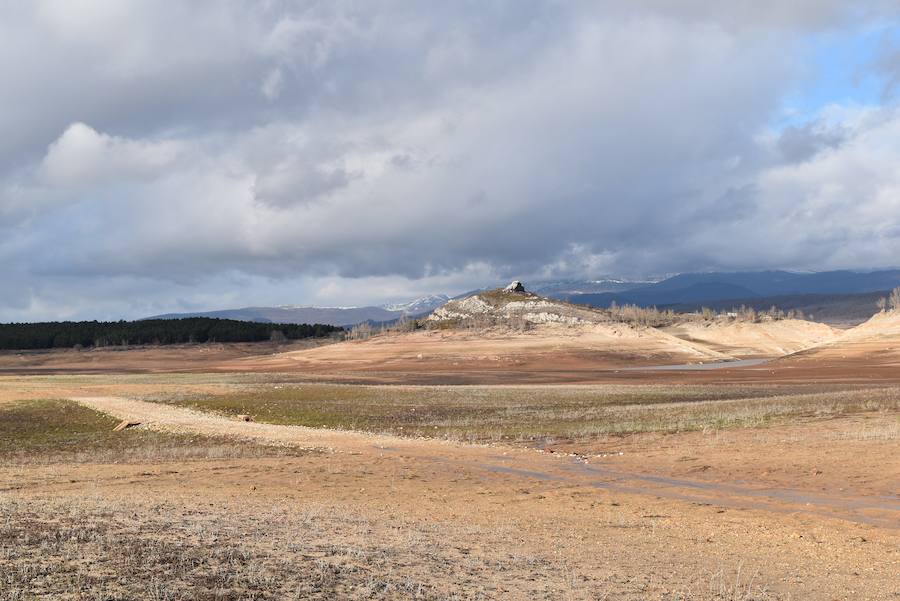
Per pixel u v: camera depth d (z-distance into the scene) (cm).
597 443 4300
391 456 3803
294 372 17075
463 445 4278
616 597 1349
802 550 1919
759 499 2639
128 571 1213
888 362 14875
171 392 8612
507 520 2231
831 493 2705
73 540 1419
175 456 3997
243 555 1402
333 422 6069
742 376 13112
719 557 1816
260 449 4222
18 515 1705
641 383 11431
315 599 1158
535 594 1321
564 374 15262
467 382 12600
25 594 1048
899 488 2717
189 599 1094
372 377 13850
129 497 2369
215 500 2400
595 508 2483
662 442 4156
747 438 4059
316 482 2989
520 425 5562
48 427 5872
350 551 1530
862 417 4681
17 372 19200
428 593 1257
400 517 2202
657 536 2048
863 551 1914
